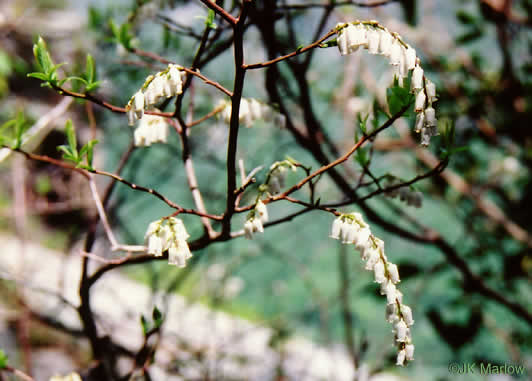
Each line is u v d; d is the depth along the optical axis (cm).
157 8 75
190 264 100
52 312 98
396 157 107
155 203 114
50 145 102
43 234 135
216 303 120
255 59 104
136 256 63
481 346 113
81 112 115
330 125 111
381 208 127
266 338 135
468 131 109
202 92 104
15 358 106
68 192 104
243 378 106
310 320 147
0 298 95
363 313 158
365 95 107
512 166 109
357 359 80
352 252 155
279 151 105
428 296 123
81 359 131
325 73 114
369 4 68
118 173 68
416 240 80
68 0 124
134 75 88
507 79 104
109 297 151
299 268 126
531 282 104
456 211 111
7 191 115
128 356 79
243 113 61
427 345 126
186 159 63
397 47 55
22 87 113
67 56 104
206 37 58
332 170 70
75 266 130
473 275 88
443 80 108
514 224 109
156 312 62
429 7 114
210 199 110
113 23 68
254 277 170
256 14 66
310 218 143
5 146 60
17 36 113
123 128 117
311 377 115
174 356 93
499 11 97
